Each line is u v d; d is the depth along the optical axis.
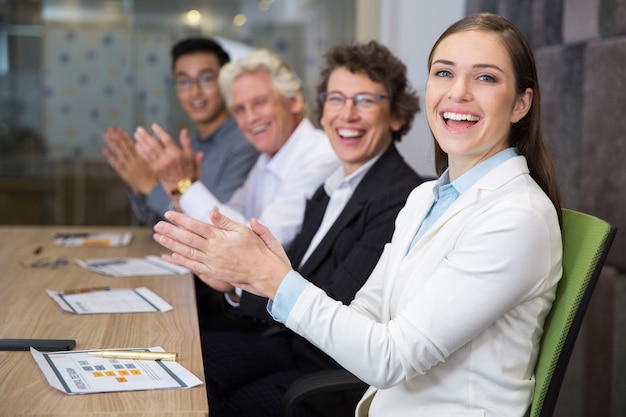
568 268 1.47
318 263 2.29
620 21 2.54
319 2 5.00
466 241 1.41
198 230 1.49
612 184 2.58
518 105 1.54
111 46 5.11
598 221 1.46
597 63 2.66
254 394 2.14
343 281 2.14
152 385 1.39
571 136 2.85
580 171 2.79
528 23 3.20
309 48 5.04
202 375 1.47
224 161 3.61
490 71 1.49
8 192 5.20
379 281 1.78
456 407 1.44
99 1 5.07
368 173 2.36
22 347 1.62
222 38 5.07
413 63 4.30
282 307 1.46
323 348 1.44
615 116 2.56
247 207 3.35
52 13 5.08
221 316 3.05
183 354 1.61
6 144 5.16
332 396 1.97
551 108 2.98
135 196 3.48
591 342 2.80
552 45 3.01
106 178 5.23
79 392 1.35
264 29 5.05
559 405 3.02
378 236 2.16
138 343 1.69
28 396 1.33
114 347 1.66
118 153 3.15
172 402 1.31
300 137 3.04
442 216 1.52
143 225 5.29
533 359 1.47
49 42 5.10
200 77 3.76
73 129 5.17
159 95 5.14
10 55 5.09
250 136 3.09
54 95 5.14
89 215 5.25
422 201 1.74
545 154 1.57
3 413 1.25
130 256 2.97
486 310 1.37
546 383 1.43
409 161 3.67
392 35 4.53
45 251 3.06
